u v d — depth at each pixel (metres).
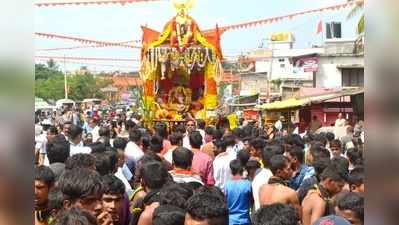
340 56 43.25
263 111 34.41
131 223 5.42
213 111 25.11
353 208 4.16
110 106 61.31
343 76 42.31
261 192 6.52
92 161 6.03
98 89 77.50
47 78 76.31
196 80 26.00
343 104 29.22
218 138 11.88
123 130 21.05
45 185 4.46
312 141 10.38
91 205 3.99
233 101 50.75
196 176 7.38
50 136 12.09
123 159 8.88
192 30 24.77
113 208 5.05
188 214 3.55
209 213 3.46
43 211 4.43
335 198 5.21
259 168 8.20
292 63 47.53
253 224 3.90
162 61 24.72
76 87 76.19
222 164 9.55
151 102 25.30
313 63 43.72
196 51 24.69
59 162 7.08
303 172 7.98
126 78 75.50
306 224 5.93
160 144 10.25
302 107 28.66
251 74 54.22
